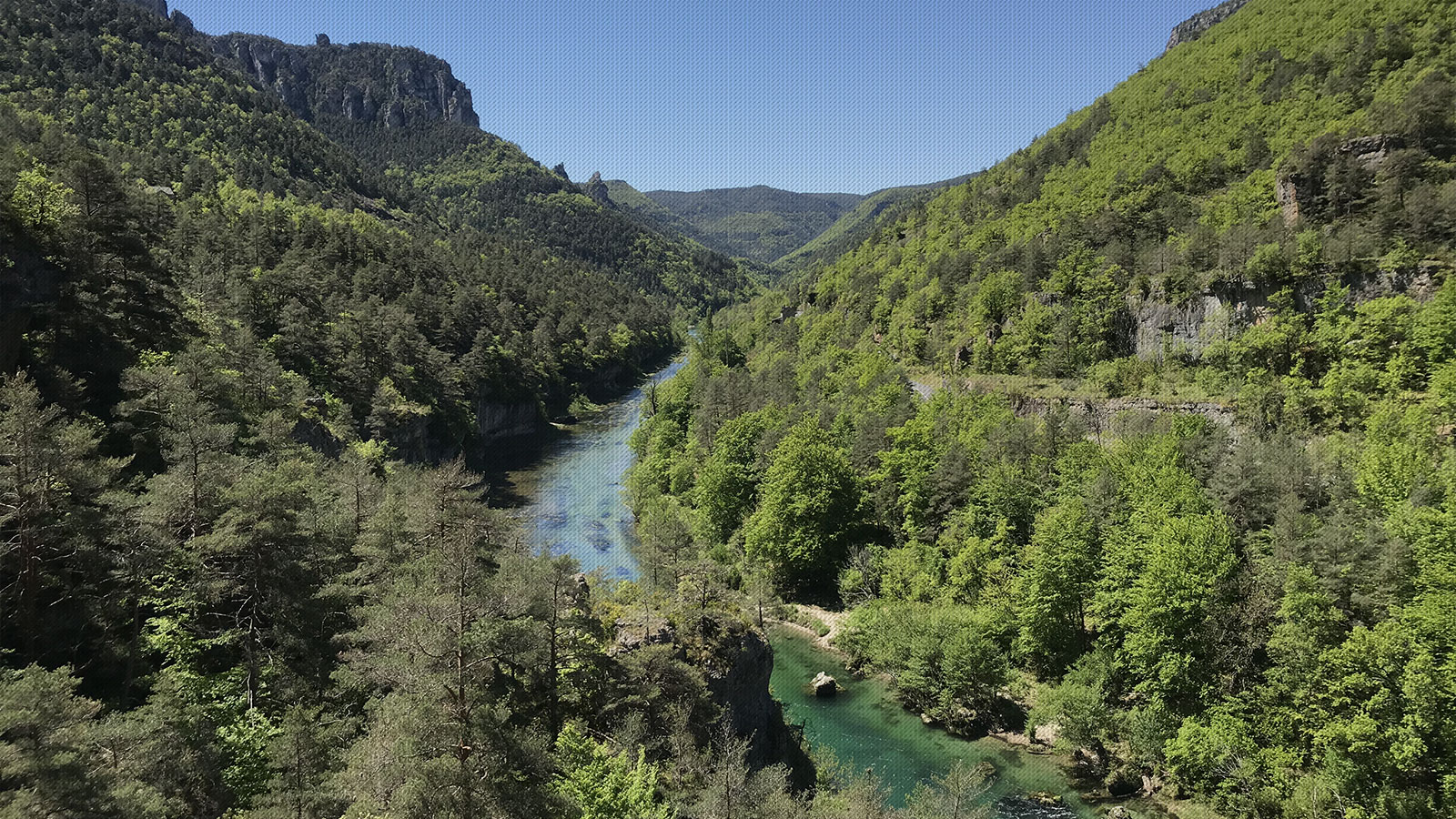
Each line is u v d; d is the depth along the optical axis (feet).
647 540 230.07
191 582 107.04
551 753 83.41
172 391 152.35
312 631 109.70
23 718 59.52
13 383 103.50
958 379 306.35
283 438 175.32
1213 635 140.56
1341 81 361.92
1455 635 113.60
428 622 75.00
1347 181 259.39
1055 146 538.06
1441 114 269.64
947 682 164.96
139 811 61.21
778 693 180.24
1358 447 178.60
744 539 255.50
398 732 70.69
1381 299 211.82
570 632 112.27
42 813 56.24
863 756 153.28
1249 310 243.19
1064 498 189.88
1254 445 176.24
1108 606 162.91
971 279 382.63
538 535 293.43
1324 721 123.24
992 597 184.55
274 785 75.51
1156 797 135.23
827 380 374.84
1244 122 384.88
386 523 128.98
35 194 177.37
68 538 100.63
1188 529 148.97
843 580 227.20
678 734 116.26
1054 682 169.27
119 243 185.57
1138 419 228.22
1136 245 314.96
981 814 120.37
